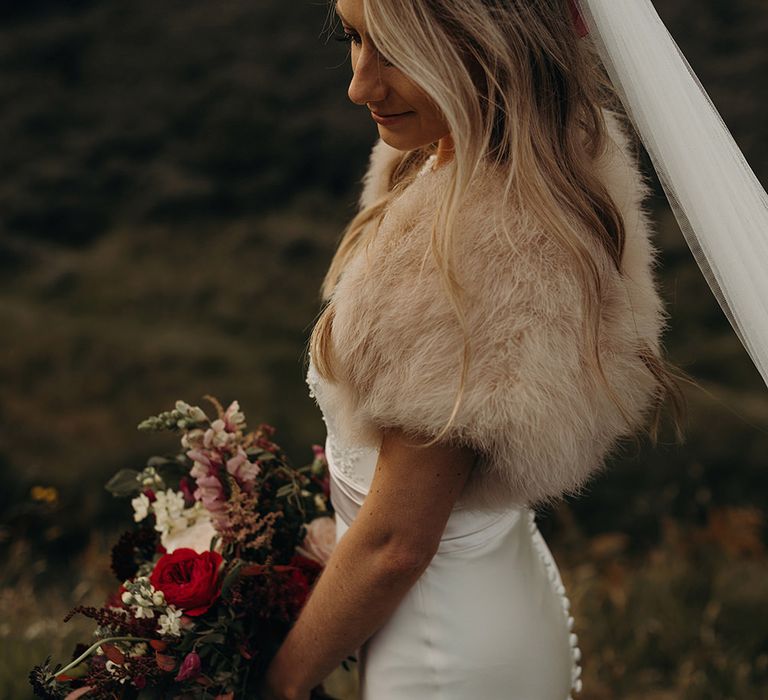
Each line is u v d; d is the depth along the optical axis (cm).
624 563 491
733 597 406
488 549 162
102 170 1066
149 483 184
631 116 154
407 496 143
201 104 1135
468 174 133
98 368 765
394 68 143
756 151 932
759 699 337
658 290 167
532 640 166
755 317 154
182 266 953
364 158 1078
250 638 165
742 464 648
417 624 159
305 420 721
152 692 158
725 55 1062
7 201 1014
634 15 149
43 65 1181
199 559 163
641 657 363
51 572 449
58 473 630
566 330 137
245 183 1059
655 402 161
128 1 1253
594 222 143
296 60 1177
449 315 135
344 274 147
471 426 136
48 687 158
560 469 140
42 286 910
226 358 793
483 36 133
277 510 179
